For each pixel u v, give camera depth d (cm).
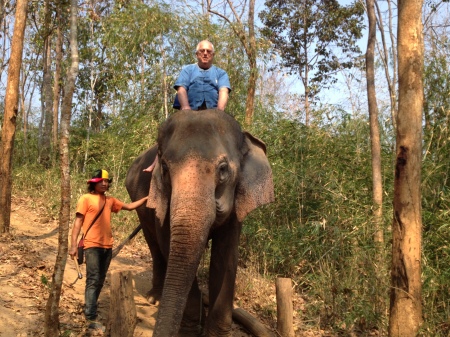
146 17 1288
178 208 325
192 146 351
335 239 655
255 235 719
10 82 826
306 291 678
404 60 443
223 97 477
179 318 307
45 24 1667
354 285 598
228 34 1320
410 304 444
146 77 1332
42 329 465
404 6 443
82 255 483
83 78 1891
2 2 1527
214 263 440
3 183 794
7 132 800
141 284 665
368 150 860
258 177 406
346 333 562
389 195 771
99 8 1847
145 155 590
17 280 577
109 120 1762
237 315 543
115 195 975
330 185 731
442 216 639
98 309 536
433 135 781
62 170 417
